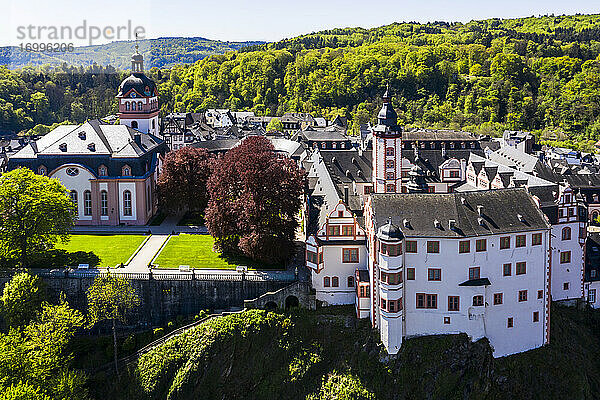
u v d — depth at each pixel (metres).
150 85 197.12
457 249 104.50
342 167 172.62
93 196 154.00
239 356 107.75
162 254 131.25
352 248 114.00
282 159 133.12
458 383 105.25
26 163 152.38
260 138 149.75
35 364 95.50
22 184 125.25
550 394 107.38
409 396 104.19
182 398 104.00
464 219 106.44
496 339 108.38
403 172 175.38
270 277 117.06
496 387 106.56
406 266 105.88
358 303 110.81
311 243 114.25
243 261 126.94
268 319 111.38
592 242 128.38
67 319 106.12
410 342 107.12
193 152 160.25
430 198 109.94
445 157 180.75
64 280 118.75
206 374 105.69
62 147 154.50
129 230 150.62
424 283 106.19
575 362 111.38
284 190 123.50
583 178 170.38
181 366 106.50
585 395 107.69
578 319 121.06
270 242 120.19
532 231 107.25
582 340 116.69
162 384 105.75
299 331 111.06
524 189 113.12
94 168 153.50
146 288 117.56
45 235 127.06
